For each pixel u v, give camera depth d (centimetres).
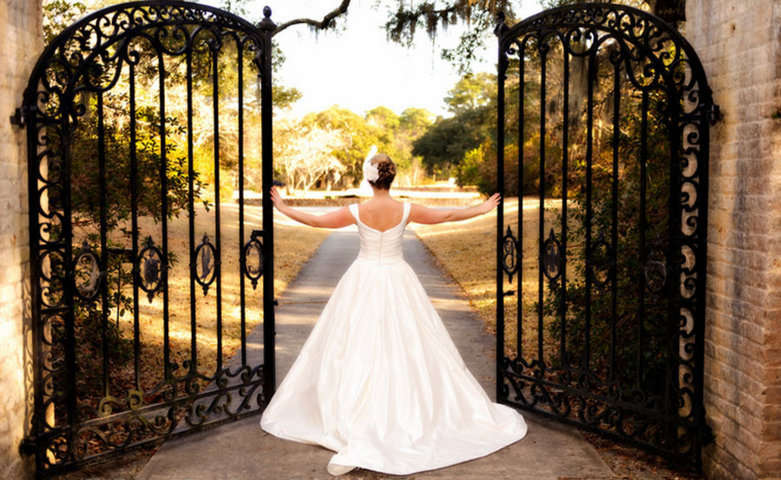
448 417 416
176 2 405
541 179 451
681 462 387
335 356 420
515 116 2948
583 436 434
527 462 390
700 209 376
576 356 562
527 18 445
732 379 354
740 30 343
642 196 406
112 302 579
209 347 681
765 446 329
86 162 543
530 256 1349
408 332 422
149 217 1767
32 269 356
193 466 385
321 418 416
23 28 352
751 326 336
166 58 1023
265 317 471
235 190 3697
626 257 511
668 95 387
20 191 349
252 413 464
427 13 1134
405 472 369
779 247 322
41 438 359
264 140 453
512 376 480
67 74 368
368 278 430
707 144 372
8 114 335
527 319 822
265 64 446
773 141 318
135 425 457
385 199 435
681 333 386
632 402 417
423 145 5547
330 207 4266
